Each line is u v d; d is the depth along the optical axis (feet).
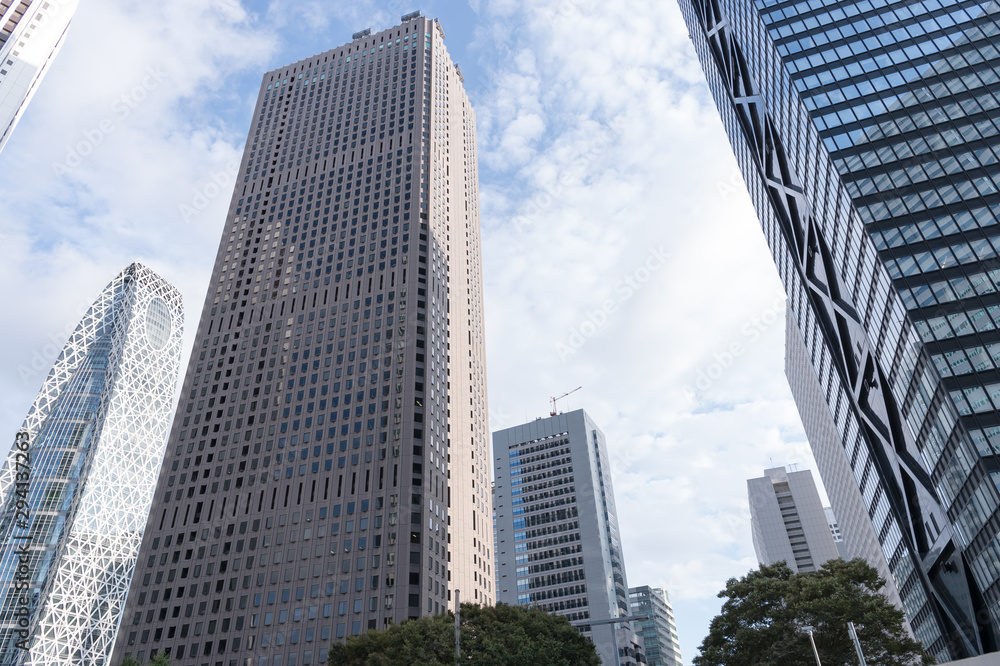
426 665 169.07
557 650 173.88
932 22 299.79
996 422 203.62
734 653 180.65
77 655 556.51
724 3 412.36
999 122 257.14
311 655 305.73
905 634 164.14
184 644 326.65
